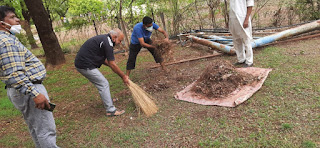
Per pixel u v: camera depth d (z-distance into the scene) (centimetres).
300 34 682
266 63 508
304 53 529
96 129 364
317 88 358
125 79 386
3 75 224
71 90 586
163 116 368
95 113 425
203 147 279
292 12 865
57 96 552
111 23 1030
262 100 356
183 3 998
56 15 1236
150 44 547
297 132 273
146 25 493
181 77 518
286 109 322
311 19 805
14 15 239
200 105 380
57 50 889
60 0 1138
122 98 470
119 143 317
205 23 1039
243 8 471
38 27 838
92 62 372
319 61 464
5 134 397
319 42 595
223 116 335
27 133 390
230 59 600
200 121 333
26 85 224
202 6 992
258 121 308
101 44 369
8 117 468
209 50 738
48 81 701
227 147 271
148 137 319
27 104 254
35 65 252
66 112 452
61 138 351
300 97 344
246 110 338
